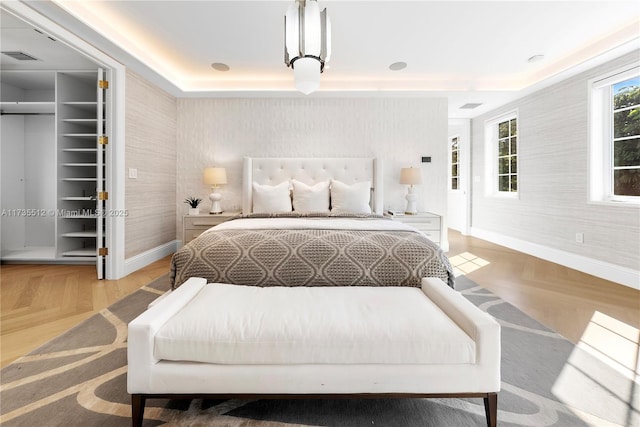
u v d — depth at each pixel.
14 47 3.04
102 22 2.63
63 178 3.67
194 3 2.38
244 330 1.13
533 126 4.06
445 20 2.61
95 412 1.24
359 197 3.54
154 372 1.10
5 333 1.93
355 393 1.13
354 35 2.87
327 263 1.76
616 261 2.97
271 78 4.02
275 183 4.11
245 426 1.17
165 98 4.01
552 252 3.75
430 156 4.34
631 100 2.95
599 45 2.96
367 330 1.13
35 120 4.24
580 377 1.48
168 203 4.14
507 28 2.74
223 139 4.30
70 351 1.71
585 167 3.29
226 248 1.83
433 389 1.12
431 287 1.54
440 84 4.10
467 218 5.63
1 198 4.00
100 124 3.00
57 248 3.64
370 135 4.31
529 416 1.23
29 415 1.22
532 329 1.99
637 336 1.89
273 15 2.54
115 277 3.06
